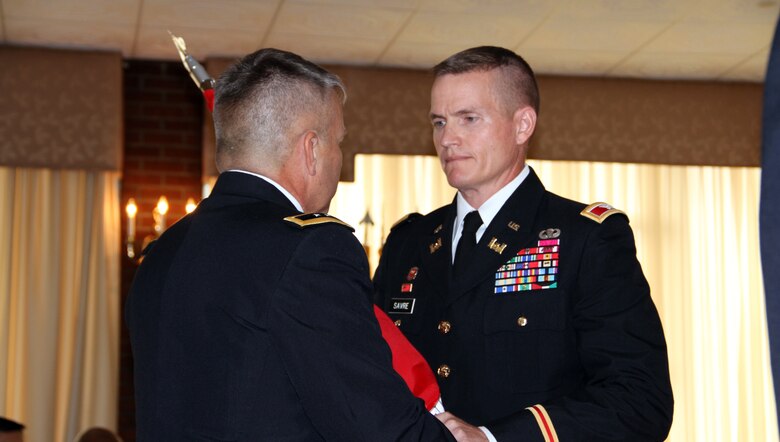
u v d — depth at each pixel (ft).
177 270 4.75
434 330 6.43
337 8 16.25
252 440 4.40
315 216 4.71
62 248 18.83
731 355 21.57
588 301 5.94
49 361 18.58
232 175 4.99
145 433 4.73
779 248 2.24
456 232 6.63
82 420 18.62
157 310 4.76
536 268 6.16
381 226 20.11
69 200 18.90
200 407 4.51
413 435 4.50
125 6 16.19
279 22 17.01
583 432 5.51
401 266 6.93
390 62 19.69
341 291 4.51
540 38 17.95
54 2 15.98
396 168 20.34
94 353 18.79
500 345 6.09
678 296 21.44
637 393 5.66
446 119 6.37
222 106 5.10
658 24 17.08
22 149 18.39
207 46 18.48
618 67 20.08
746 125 21.17
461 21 16.93
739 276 21.61
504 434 5.43
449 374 6.23
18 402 18.47
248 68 5.08
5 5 16.14
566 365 6.02
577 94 20.74
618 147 20.76
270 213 4.77
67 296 18.78
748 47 18.49
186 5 16.11
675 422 21.34
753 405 21.53
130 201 19.16
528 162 21.16
